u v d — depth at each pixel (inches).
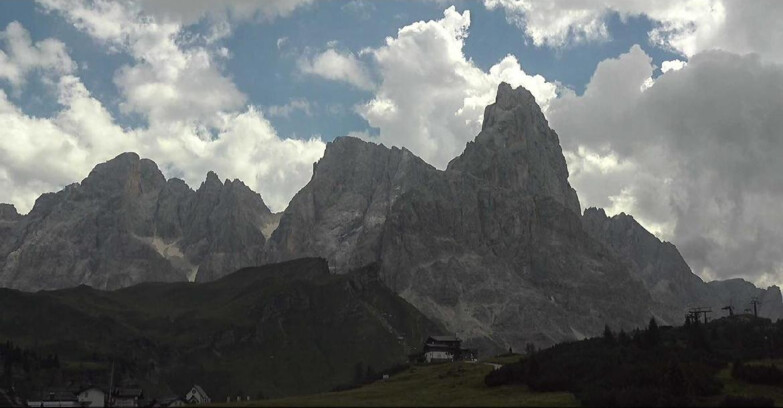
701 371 7770.7
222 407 7652.6
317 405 7603.4
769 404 6766.7
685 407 6899.6
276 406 7564.0
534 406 7253.9
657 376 7632.9
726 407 6771.7
